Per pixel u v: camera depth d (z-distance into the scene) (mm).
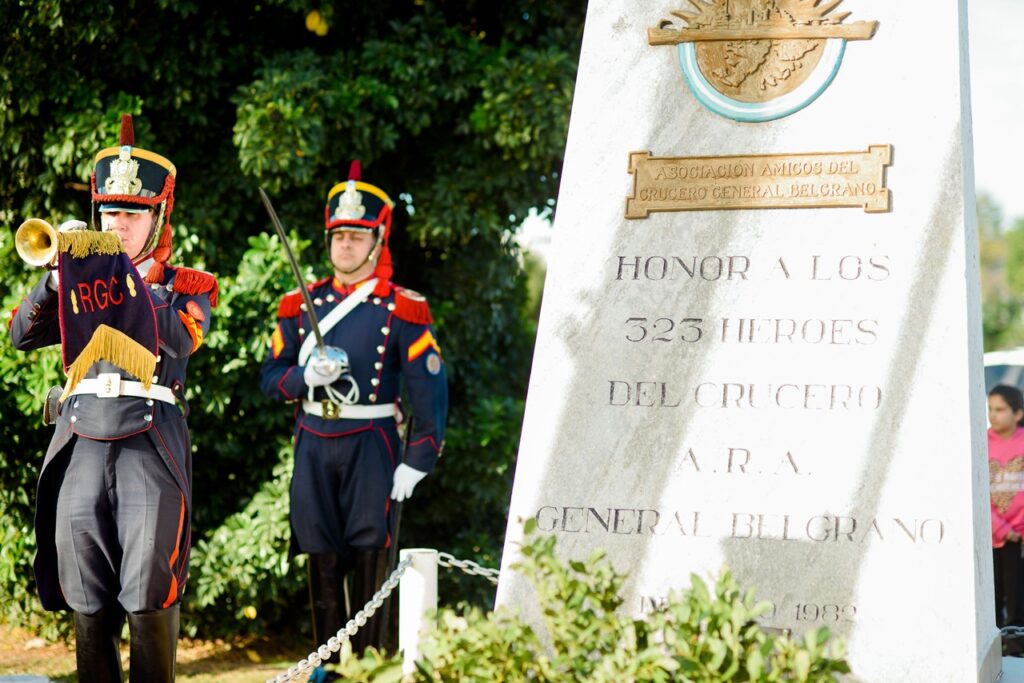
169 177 4688
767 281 4164
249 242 7137
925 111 4098
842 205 4125
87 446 4422
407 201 7855
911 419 3988
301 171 6910
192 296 4625
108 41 6926
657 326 4238
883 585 3938
